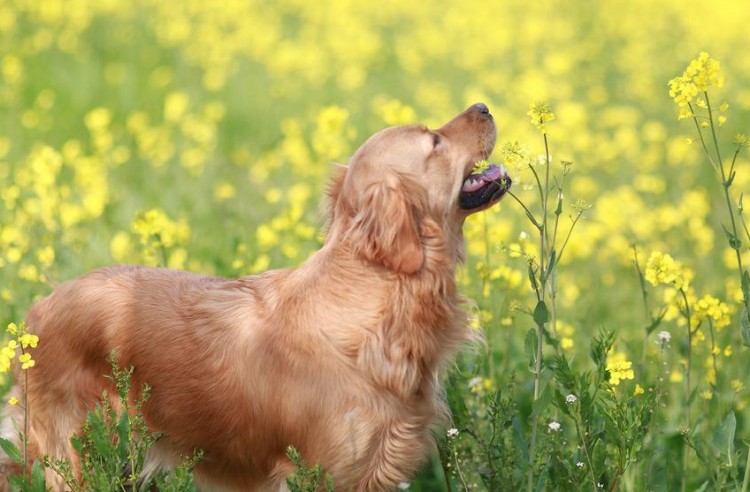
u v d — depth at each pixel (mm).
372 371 6629
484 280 8266
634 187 15023
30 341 6230
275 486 6844
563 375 6309
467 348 7379
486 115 7352
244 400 6785
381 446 6703
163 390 6957
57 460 6785
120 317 7059
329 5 28953
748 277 6051
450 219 7195
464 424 7059
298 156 13070
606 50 25953
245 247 10203
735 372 8664
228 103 18906
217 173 14469
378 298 6699
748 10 29266
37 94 18594
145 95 19047
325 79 21281
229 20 26344
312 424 6641
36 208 10695
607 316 10539
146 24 25312
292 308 6793
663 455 7641
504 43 24062
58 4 23953
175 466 7176
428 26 27875
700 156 16547
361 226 6773
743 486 6078
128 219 12078
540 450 6621
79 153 15484
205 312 7020
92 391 7043
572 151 15625
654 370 8477
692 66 6246
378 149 6977
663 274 7062
